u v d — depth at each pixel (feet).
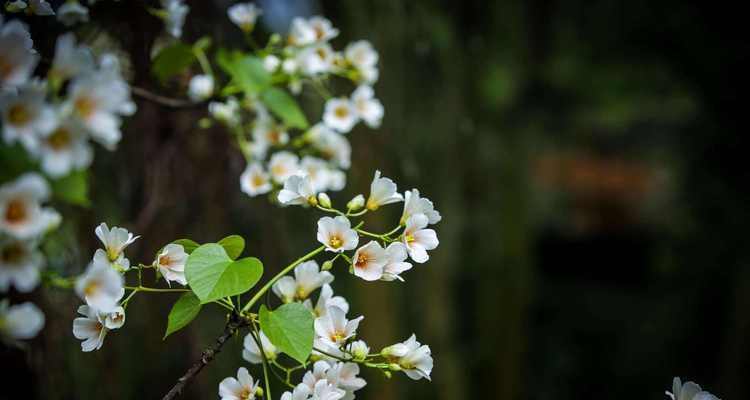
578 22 15.26
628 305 22.63
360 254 4.62
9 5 4.65
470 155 13.92
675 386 4.75
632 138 28.73
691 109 16.26
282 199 4.73
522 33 14.43
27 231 3.93
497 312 15.58
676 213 16.99
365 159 9.54
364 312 10.24
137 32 5.83
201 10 6.38
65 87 4.38
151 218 6.33
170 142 6.33
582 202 30.12
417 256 4.62
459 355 13.96
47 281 4.47
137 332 6.52
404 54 10.86
